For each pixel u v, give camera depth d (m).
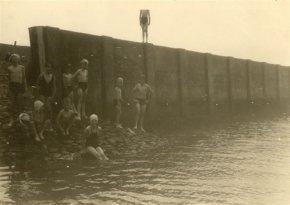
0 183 6.30
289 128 16.20
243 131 15.07
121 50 15.34
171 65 18.45
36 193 5.66
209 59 21.61
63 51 12.73
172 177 6.74
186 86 19.38
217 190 5.81
